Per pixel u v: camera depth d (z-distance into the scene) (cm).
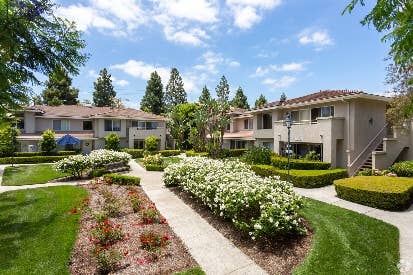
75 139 2934
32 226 778
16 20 604
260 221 629
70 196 1154
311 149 1938
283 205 657
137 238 707
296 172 1471
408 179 1173
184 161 1358
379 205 993
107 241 661
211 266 570
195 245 673
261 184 779
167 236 717
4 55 645
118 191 1261
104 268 538
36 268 535
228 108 2988
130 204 1012
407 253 623
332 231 717
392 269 544
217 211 834
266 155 1936
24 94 748
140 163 2611
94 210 941
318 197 1169
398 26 291
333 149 1666
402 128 1606
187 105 4150
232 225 782
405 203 1002
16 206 1015
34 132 3231
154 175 1833
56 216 867
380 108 1795
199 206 995
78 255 607
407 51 309
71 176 1770
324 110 1877
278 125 2134
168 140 4425
